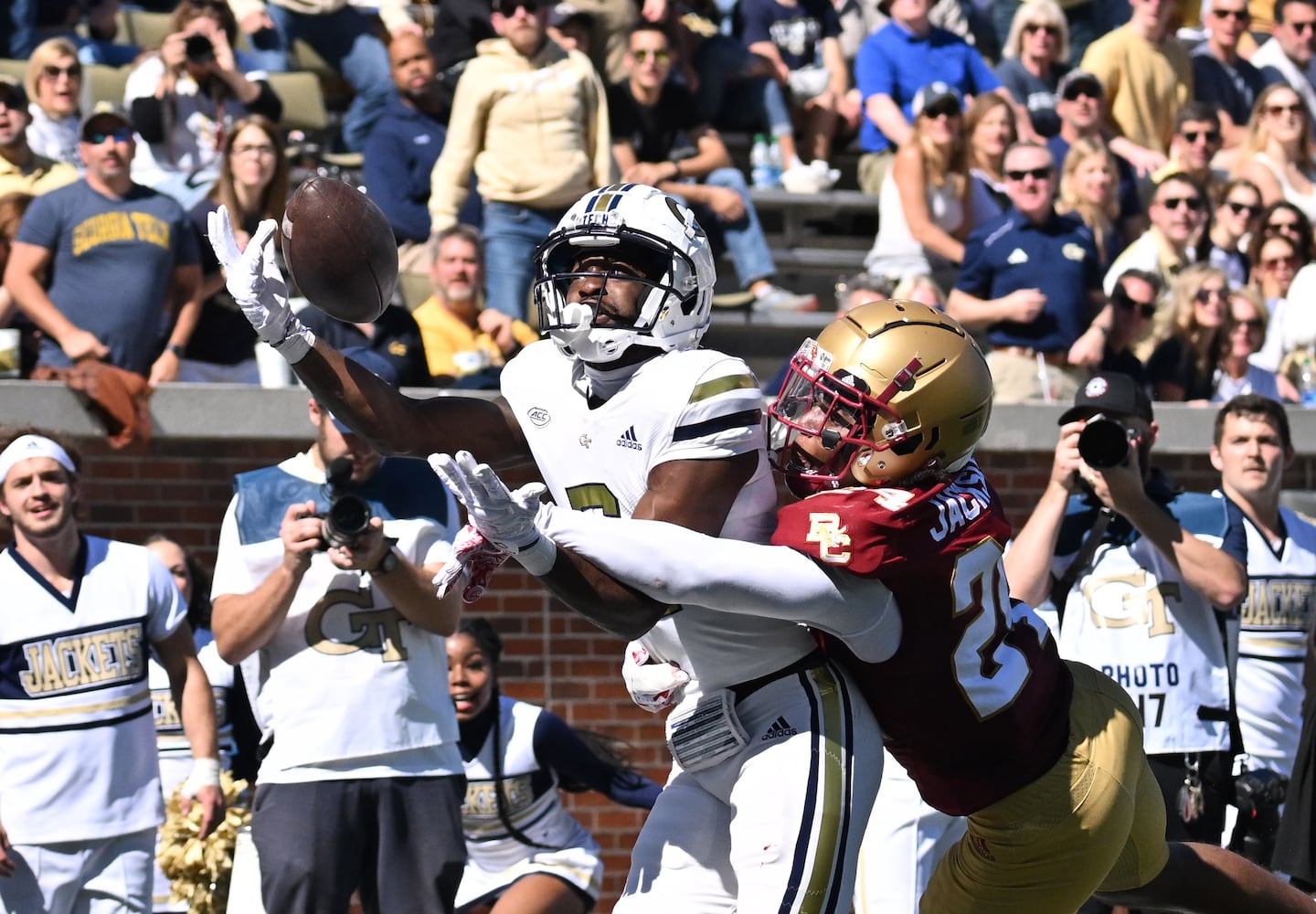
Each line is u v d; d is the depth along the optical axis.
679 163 29.42
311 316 24.08
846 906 12.05
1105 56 32.62
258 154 24.77
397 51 27.80
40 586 17.97
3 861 17.22
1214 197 30.75
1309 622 20.48
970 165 29.09
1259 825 18.53
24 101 25.86
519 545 10.77
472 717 20.50
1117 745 12.95
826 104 32.97
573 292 12.24
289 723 17.42
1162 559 18.27
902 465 12.03
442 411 12.85
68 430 23.66
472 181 26.77
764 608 11.38
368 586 17.64
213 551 25.28
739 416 11.98
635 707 26.30
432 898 17.45
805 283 31.69
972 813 12.88
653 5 29.53
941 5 33.75
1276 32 35.56
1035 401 26.83
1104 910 17.38
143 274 23.98
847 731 12.11
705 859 12.48
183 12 27.72
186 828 18.98
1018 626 12.82
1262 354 29.28
